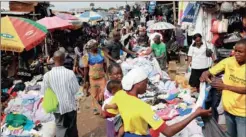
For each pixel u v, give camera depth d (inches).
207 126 154.2
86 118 298.4
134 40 626.2
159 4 729.0
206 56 294.7
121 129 137.4
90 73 289.3
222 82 156.3
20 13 497.4
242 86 151.6
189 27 339.0
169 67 511.5
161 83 283.9
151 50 363.6
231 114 160.2
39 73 422.3
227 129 166.1
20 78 403.5
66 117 209.6
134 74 132.4
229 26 290.0
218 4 289.9
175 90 266.1
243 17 279.1
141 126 128.3
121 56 410.0
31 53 447.2
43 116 246.4
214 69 164.6
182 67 507.8
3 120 245.9
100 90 291.1
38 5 589.0
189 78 313.4
